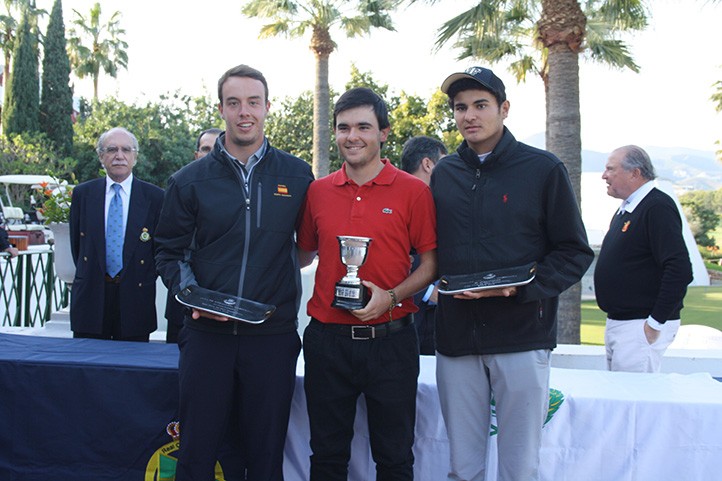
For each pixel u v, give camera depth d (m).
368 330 2.45
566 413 2.74
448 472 2.81
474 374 2.51
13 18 36.66
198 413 2.49
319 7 13.34
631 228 3.47
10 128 32.88
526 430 2.43
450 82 2.46
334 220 2.51
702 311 12.77
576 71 6.85
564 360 4.81
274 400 2.52
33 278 6.91
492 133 2.43
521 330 2.41
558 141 6.88
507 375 2.42
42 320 7.14
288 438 2.91
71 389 2.90
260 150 2.61
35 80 33.06
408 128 23.78
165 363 2.94
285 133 26.97
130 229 3.84
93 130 33.69
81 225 3.88
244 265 2.50
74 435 2.90
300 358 3.23
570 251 2.39
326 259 2.51
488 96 2.40
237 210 2.52
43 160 28.66
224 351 2.49
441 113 23.19
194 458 2.50
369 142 2.45
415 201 2.51
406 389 2.49
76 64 43.06
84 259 3.86
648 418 2.70
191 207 2.55
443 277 2.39
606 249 3.63
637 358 3.46
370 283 2.37
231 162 2.54
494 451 2.78
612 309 3.56
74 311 3.88
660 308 3.33
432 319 3.64
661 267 3.38
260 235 2.52
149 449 2.87
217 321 2.48
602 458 2.72
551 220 2.40
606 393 2.79
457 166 2.53
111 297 3.87
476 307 2.44
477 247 2.42
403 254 2.51
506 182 2.41
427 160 3.56
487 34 7.57
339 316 2.48
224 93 2.52
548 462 2.73
